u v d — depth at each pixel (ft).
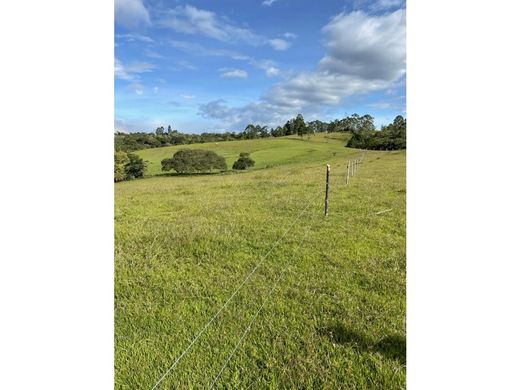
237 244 24.36
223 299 16.94
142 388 11.77
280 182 57.93
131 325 14.76
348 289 18.01
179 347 13.42
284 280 18.89
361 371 12.44
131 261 21.38
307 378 12.02
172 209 37.11
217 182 67.51
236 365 12.56
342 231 27.45
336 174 68.18
